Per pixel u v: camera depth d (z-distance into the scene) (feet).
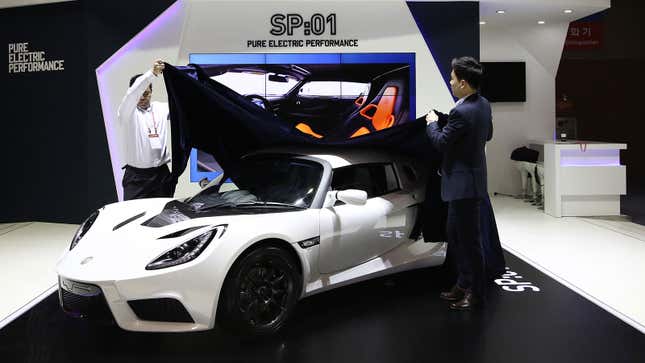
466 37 24.70
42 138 25.09
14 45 25.05
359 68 24.62
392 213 13.29
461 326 11.53
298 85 24.52
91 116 24.32
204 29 24.07
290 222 11.05
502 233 22.09
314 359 9.87
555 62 32.53
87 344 10.64
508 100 32.58
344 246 12.12
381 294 13.61
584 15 29.09
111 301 9.46
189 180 24.45
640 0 38.40
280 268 10.76
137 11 23.91
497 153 33.22
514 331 11.25
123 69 24.13
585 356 10.00
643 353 10.12
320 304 12.90
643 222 24.32
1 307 13.08
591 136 39.78
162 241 10.11
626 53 38.93
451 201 12.42
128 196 15.39
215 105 14.28
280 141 15.05
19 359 9.98
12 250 19.63
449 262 14.94
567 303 13.08
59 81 24.62
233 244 10.03
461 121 11.84
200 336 10.96
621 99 39.40
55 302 13.42
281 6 24.20
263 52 24.30
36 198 25.45
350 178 12.91
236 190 13.02
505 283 14.87
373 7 24.41
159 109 15.81
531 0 25.49
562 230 22.58
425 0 24.44
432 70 24.76
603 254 18.28
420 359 9.87
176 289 9.52
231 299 10.05
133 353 10.19
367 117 24.81
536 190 30.30
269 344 10.57
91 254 10.19
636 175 40.40
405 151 14.97
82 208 24.81
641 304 13.01
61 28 24.38
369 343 10.62
